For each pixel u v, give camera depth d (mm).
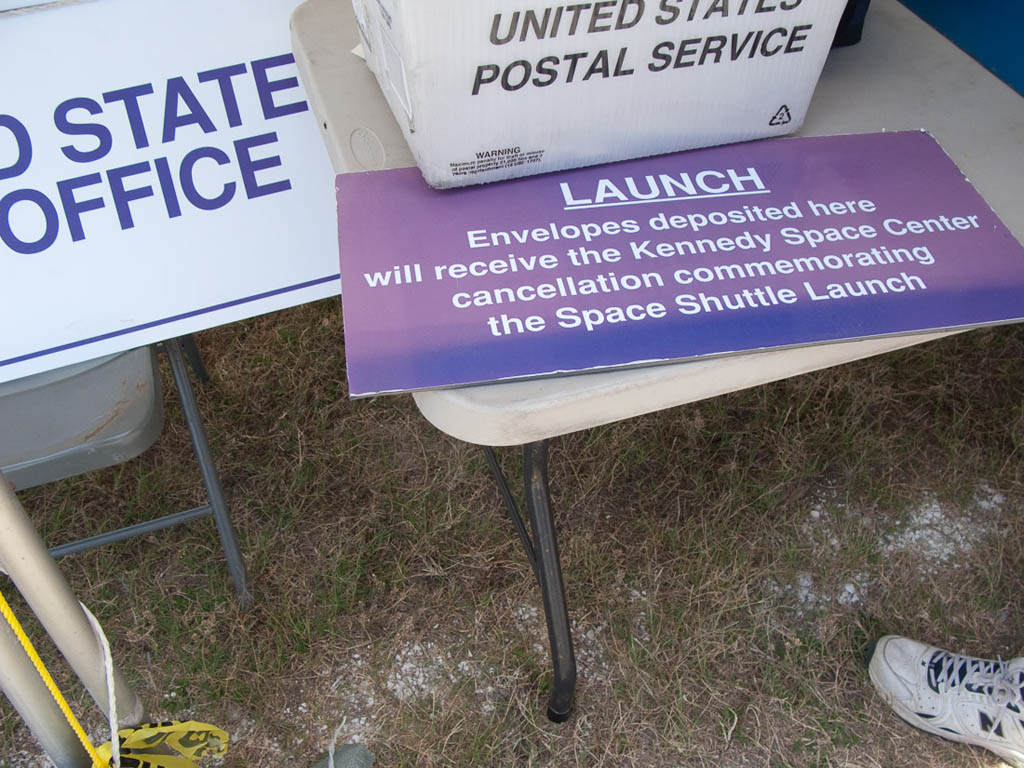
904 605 1659
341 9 1230
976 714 1444
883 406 1967
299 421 1971
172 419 1977
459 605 1665
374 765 1465
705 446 1892
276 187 1504
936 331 808
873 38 1209
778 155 983
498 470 1569
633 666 1566
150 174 1400
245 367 2068
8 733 1528
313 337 2129
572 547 1733
